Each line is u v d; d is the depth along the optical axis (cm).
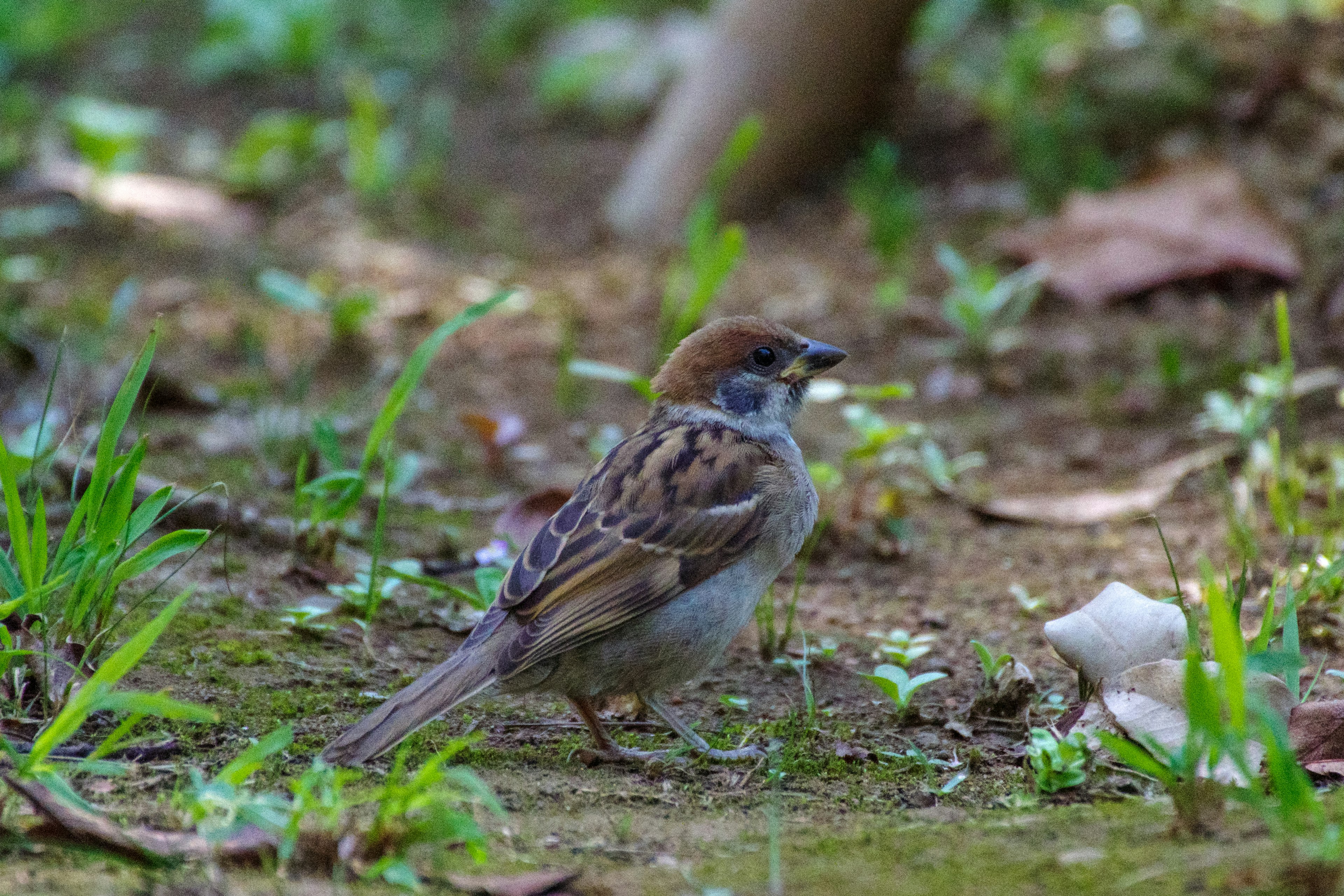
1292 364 1238
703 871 564
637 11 2686
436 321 1589
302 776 634
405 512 1127
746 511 766
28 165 1964
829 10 1830
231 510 983
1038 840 582
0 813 569
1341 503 1066
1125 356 1430
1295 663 593
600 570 730
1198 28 1889
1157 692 690
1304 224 1544
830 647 853
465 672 679
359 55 2612
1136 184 1631
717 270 1294
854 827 620
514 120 2347
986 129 1995
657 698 786
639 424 1361
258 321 1570
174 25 2878
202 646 821
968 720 768
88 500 730
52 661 714
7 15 2606
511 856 583
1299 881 497
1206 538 1045
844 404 1421
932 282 1644
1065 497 1155
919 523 1130
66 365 1366
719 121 1852
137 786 635
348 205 1972
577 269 1773
